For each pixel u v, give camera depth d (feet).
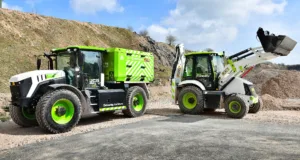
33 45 84.64
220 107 34.88
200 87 36.14
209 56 36.52
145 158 16.51
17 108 27.17
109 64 32.37
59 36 100.32
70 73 28.27
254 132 23.91
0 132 25.25
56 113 24.56
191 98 37.04
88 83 29.76
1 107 40.86
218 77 36.42
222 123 28.96
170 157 16.65
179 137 21.86
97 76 30.96
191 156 16.80
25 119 27.68
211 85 36.32
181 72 39.40
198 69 37.37
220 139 21.13
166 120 31.19
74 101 25.55
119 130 24.98
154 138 21.53
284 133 23.47
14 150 18.78
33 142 21.11
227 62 35.53
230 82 35.42
